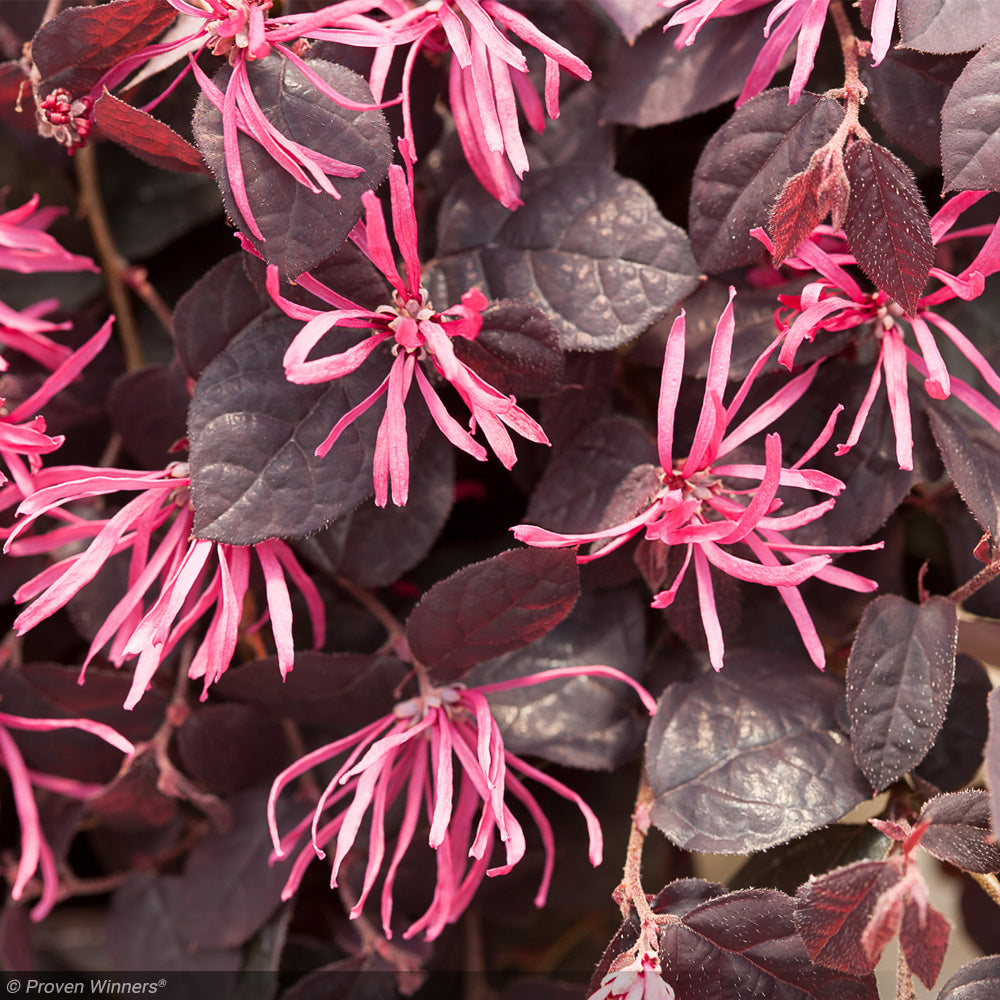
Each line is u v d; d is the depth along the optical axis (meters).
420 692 0.33
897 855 0.31
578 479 0.34
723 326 0.31
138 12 0.31
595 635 0.34
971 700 0.33
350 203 0.31
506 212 0.33
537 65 0.34
